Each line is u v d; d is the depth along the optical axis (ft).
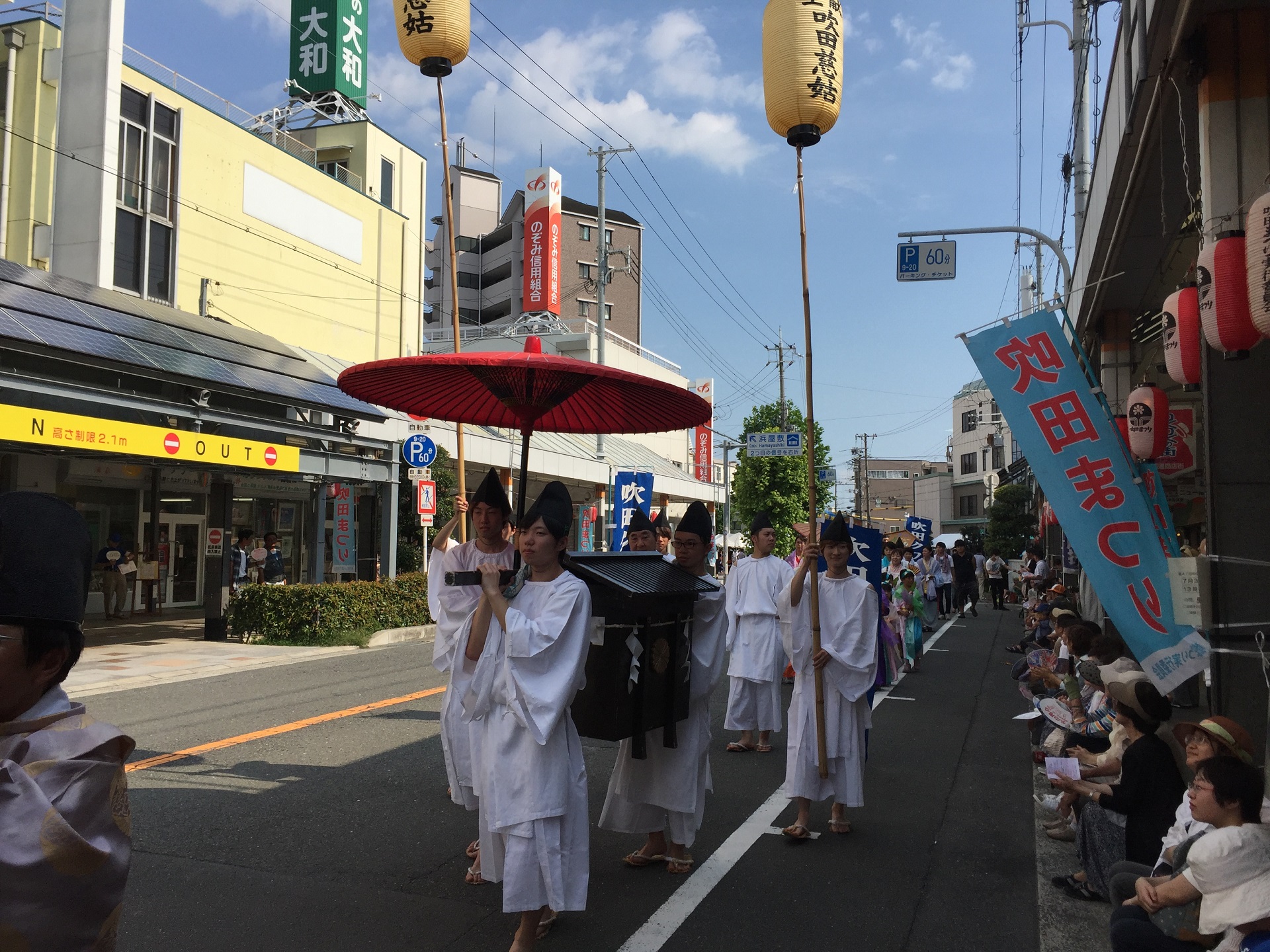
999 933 12.84
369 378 15.37
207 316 63.16
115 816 5.00
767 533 25.12
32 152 55.77
